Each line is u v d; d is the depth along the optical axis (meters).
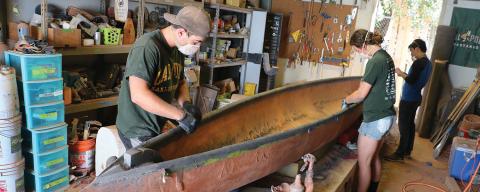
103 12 3.77
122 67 3.70
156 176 1.59
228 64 5.22
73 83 3.17
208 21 1.76
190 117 1.76
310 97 4.00
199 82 4.78
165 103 1.72
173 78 2.00
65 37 2.89
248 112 2.97
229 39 5.78
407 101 4.08
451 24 5.21
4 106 2.42
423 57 4.01
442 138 4.60
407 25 5.49
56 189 2.87
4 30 2.97
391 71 2.72
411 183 3.71
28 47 2.54
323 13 5.82
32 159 2.75
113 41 3.33
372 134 2.76
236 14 5.75
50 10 3.29
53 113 2.73
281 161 2.34
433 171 4.05
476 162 3.64
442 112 5.17
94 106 3.19
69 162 3.08
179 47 1.84
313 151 2.83
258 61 5.62
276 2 6.12
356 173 3.14
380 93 2.70
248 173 2.08
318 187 2.44
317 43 5.95
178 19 1.74
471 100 4.48
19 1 3.09
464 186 3.62
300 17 5.99
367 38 2.74
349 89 4.68
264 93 3.22
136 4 4.12
